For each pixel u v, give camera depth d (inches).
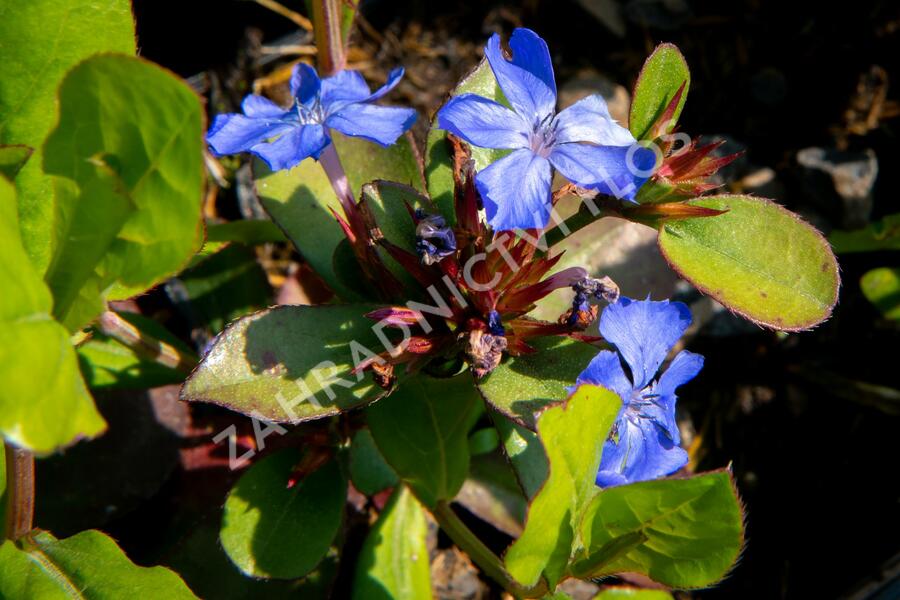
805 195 7.9
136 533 6.7
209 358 5.3
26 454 5.0
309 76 5.3
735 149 8.1
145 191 4.5
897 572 6.8
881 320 7.7
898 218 7.5
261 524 5.9
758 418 7.6
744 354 7.8
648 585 6.7
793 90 8.2
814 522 7.3
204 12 8.0
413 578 6.5
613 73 8.3
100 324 5.4
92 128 4.5
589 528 5.2
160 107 4.4
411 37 8.3
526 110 5.2
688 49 8.3
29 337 4.3
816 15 8.4
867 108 8.2
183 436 6.8
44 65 5.1
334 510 6.0
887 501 7.3
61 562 5.2
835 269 5.5
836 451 7.5
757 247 5.5
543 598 5.7
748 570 7.2
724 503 4.8
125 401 6.6
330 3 6.5
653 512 5.0
